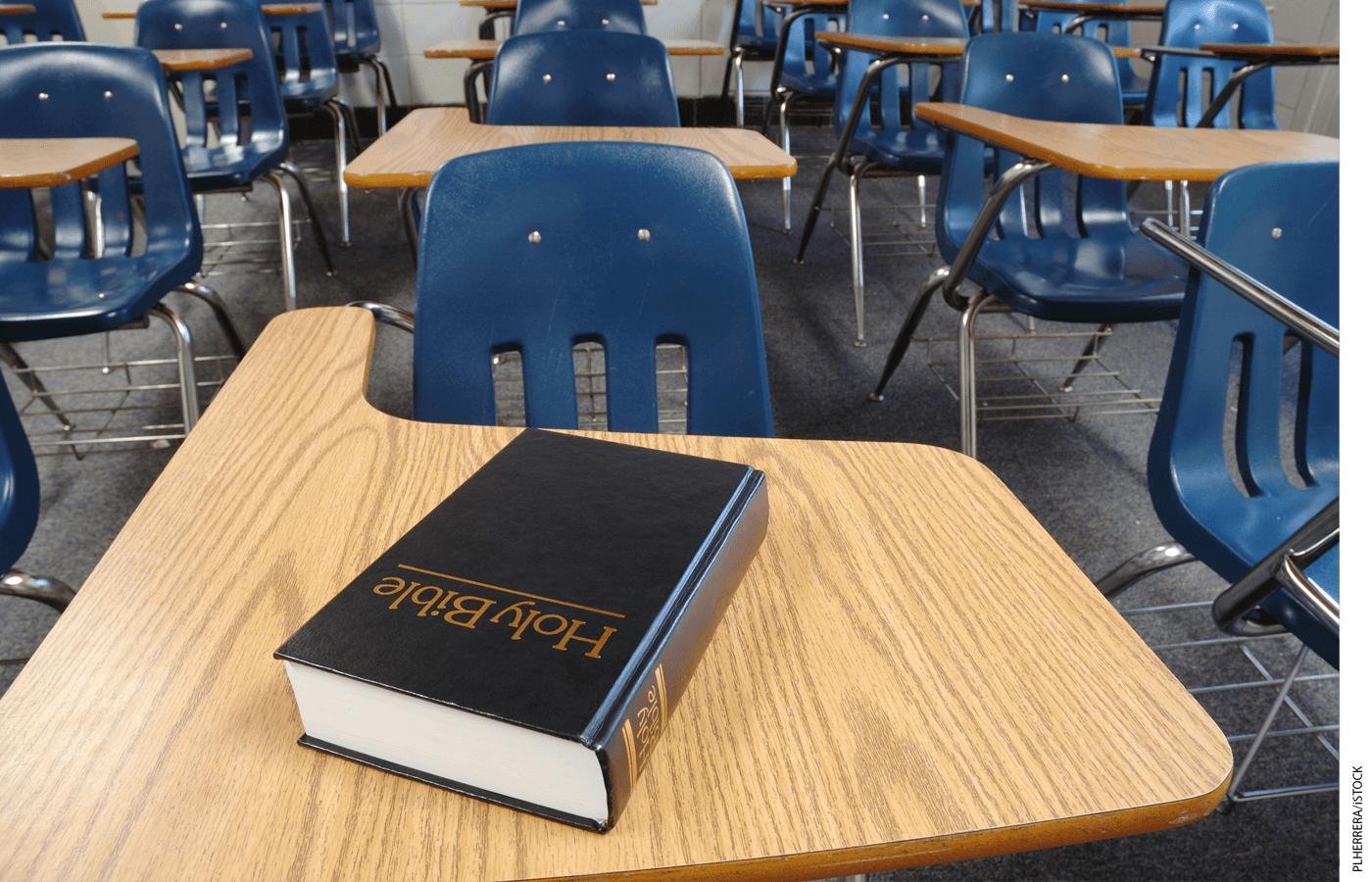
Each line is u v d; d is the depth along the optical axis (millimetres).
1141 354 2455
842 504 523
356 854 297
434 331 825
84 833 300
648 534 390
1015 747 348
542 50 1596
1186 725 361
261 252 3068
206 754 332
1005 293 1498
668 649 329
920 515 514
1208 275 914
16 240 1619
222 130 2393
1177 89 2789
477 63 2443
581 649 316
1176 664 1346
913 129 2516
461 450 563
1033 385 2252
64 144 1334
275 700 359
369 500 502
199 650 384
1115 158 1263
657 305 870
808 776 333
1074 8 3252
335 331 744
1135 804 323
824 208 3672
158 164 1607
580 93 1623
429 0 4496
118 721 345
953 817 317
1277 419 1020
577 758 291
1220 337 961
